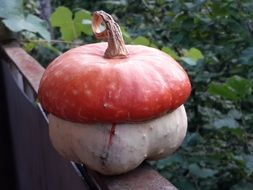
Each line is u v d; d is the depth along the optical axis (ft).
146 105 1.78
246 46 4.47
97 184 2.11
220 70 4.71
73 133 1.88
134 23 6.75
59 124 1.96
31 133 3.90
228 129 3.86
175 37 4.93
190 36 4.86
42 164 3.64
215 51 4.72
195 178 4.12
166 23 5.37
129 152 1.85
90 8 8.51
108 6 7.59
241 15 4.36
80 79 1.81
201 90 4.59
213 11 4.43
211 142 4.36
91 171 2.14
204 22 4.66
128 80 1.80
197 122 4.54
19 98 4.25
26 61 3.89
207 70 4.74
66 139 1.93
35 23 4.39
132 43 4.37
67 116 1.83
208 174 3.85
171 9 5.17
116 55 1.97
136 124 1.85
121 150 1.84
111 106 1.76
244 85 3.57
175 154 4.03
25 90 3.83
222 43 4.73
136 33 6.00
